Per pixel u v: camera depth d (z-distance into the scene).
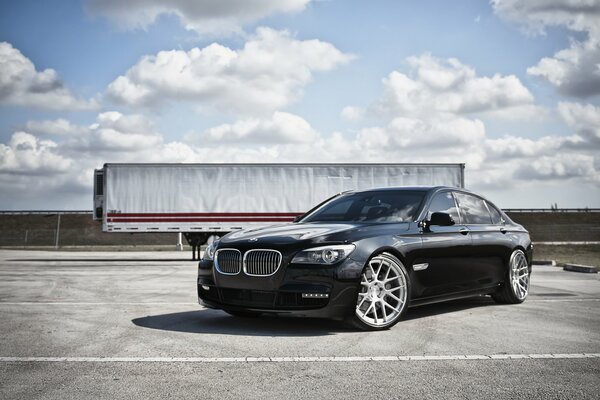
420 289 6.58
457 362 4.61
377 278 6.23
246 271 6.03
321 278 5.78
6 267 17.34
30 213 51.56
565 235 48.31
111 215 21.50
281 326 6.28
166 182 21.61
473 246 7.36
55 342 5.41
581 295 9.17
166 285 11.09
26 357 4.79
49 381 4.06
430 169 21.67
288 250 5.89
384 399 3.64
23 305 8.04
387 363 4.59
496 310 7.47
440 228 7.03
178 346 5.24
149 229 21.53
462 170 21.78
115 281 12.05
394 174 21.64
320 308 5.77
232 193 21.64
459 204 7.63
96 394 3.75
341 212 7.28
